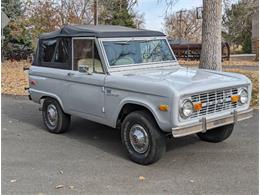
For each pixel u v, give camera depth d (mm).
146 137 5512
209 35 9711
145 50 6699
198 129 5293
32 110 9844
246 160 5742
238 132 7230
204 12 9758
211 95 5492
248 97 6062
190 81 5504
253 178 5055
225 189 4727
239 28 25797
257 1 17328
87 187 4848
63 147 6574
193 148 6359
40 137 7238
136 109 5859
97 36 6223
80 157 6027
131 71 6312
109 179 5098
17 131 7703
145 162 5570
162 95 5160
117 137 7164
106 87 6031
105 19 23938
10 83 14562
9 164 5730
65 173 5340
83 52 6535
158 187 4816
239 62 27234
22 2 26266
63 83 6980
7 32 26312
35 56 7863
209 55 9750
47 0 24828
